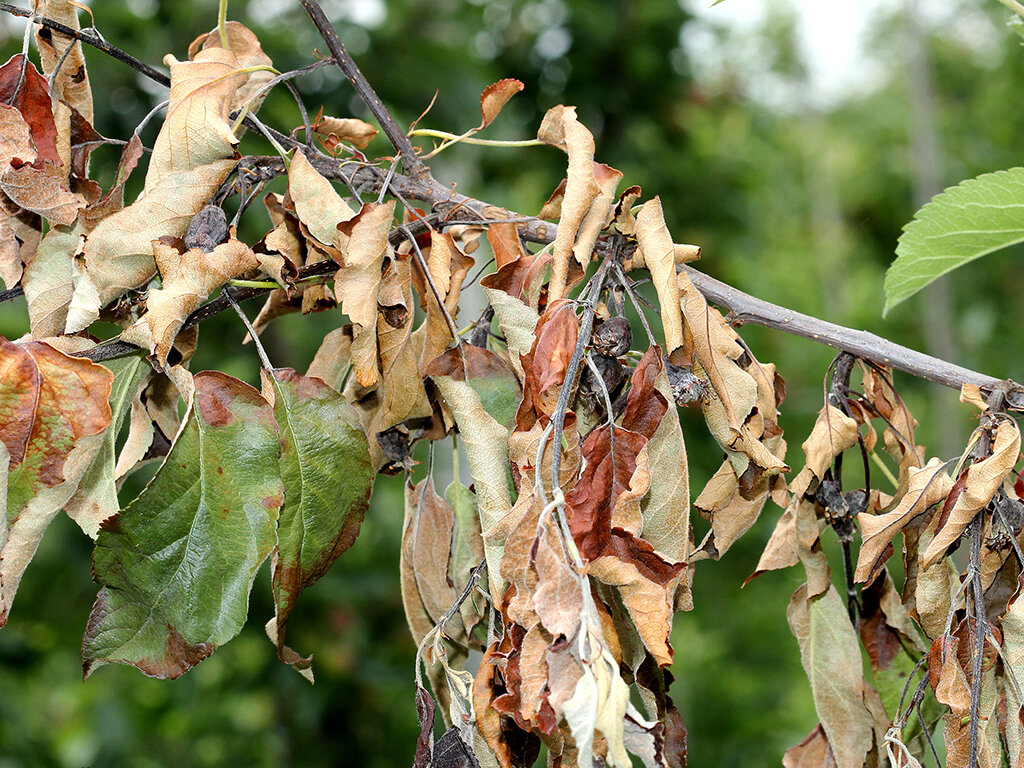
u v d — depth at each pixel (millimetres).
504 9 1586
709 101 1845
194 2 1098
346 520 514
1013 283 2564
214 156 516
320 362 559
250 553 488
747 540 1943
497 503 502
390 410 530
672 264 512
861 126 3414
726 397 516
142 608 482
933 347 2156
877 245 3104
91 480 499
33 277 509
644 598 462
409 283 521
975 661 498
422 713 494
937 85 3225
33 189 506
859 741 553
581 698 436
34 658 1309
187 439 488
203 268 500
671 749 499
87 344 499
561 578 447
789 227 2924
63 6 530
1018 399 529
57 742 1483
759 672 1982
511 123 1446
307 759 1390
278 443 494
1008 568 527
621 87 1677
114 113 1036
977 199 565
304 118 546
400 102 1204
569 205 510
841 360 560
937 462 526
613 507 473
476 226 544
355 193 543
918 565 532
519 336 509
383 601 1409
